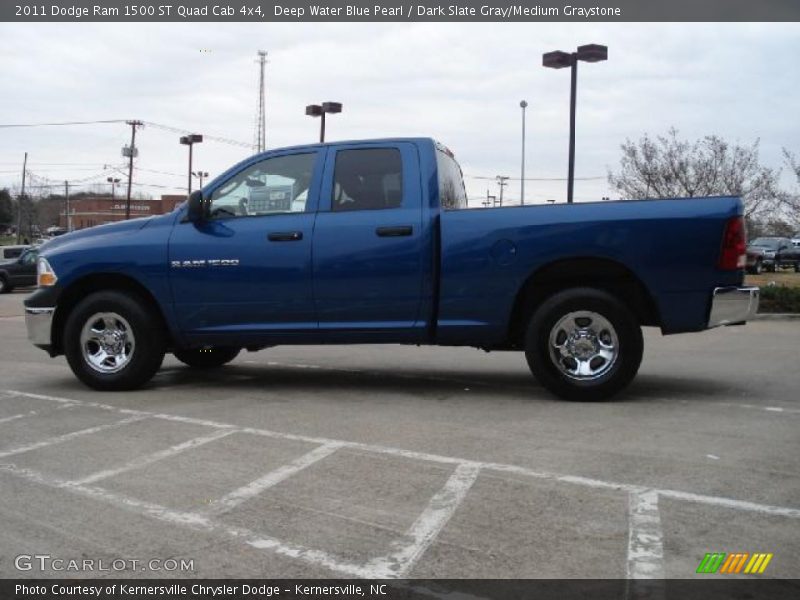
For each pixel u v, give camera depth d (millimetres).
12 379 8227
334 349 10617
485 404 6453
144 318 7039
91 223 87188
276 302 6688
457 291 6379
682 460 4723
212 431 5645
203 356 8609
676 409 6129
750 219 24547
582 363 6379
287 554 3496
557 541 3557
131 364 7105
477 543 3559
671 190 23781
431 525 3779
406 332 6547
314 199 6707
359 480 4461
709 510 3898
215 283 6785
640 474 4461
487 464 4699
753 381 7457
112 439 5484
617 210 6125
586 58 16719
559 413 6027
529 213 6266
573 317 6289
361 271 6508
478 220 6336
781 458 4754
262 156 6922
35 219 86125
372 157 6684
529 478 4426
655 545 3496
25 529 3836
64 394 7207
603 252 6094
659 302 6102
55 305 7180
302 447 5160
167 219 7039
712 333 12062
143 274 6918
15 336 13367
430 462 4766
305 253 6582
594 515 3854
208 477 4578
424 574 3271
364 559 3426
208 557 3480
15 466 4871
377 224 6496
